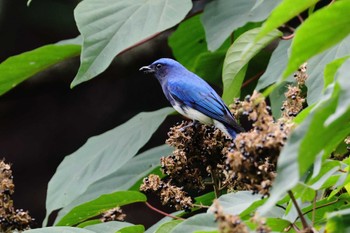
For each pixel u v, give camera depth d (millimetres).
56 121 25453
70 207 12250
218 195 9133
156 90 24672
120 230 8469
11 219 8883
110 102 24969
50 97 25172
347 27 5363
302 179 6930
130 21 9961
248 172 6215
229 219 5695
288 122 6340
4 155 25484
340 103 4988
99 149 12078
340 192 8953
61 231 7977
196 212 11484
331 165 6871
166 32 17703
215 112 12648
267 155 6172
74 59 17609
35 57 11969
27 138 25469
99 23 9859
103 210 9570
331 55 9586
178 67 13805
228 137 9070
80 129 25359
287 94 8680
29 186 25500
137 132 12109
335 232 6105
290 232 7207
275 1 11602
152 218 24125
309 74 9539
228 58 10203
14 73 12172
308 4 5707
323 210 8250
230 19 11664
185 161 9141
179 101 13078
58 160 25594
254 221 5742
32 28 21188
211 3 11867
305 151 5055
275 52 11258
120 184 12289
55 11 20688
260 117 6207
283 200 7414
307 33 5371
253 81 13023
